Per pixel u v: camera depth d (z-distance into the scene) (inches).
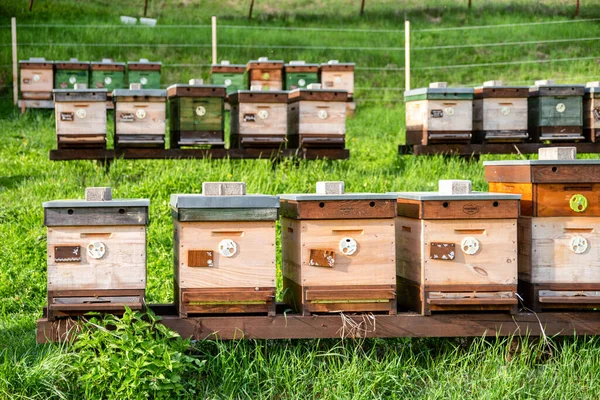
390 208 250.5
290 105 425.1
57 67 628.1
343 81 606.5
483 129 411.8
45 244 326.6
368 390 242.7
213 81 623.5
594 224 259.1
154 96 392.5
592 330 257.0
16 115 606.5
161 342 242.4
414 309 256.5
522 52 813.2
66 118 392.5
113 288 245.8
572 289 258.5
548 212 258.2
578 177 258.1
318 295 249.3
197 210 246.2
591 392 248.5
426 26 927.0
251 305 249.1
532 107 422.0
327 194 251.3
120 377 237.1
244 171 389.1
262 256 248.8
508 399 243.0
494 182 271.9
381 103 684.7
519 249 263.6
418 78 761.0
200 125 396.8
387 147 474.3
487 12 967.0
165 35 840.9
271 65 617.0
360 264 250.8
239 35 858.8
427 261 251.4
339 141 410.0
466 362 252.1
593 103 418.0
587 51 807.7
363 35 879.7
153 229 337.4
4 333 272.2
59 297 244.7
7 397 235.3
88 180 392.5
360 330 250.4
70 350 247.3
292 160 407.8
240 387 243.6
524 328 255.1
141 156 394.9
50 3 951.6
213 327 248.5
